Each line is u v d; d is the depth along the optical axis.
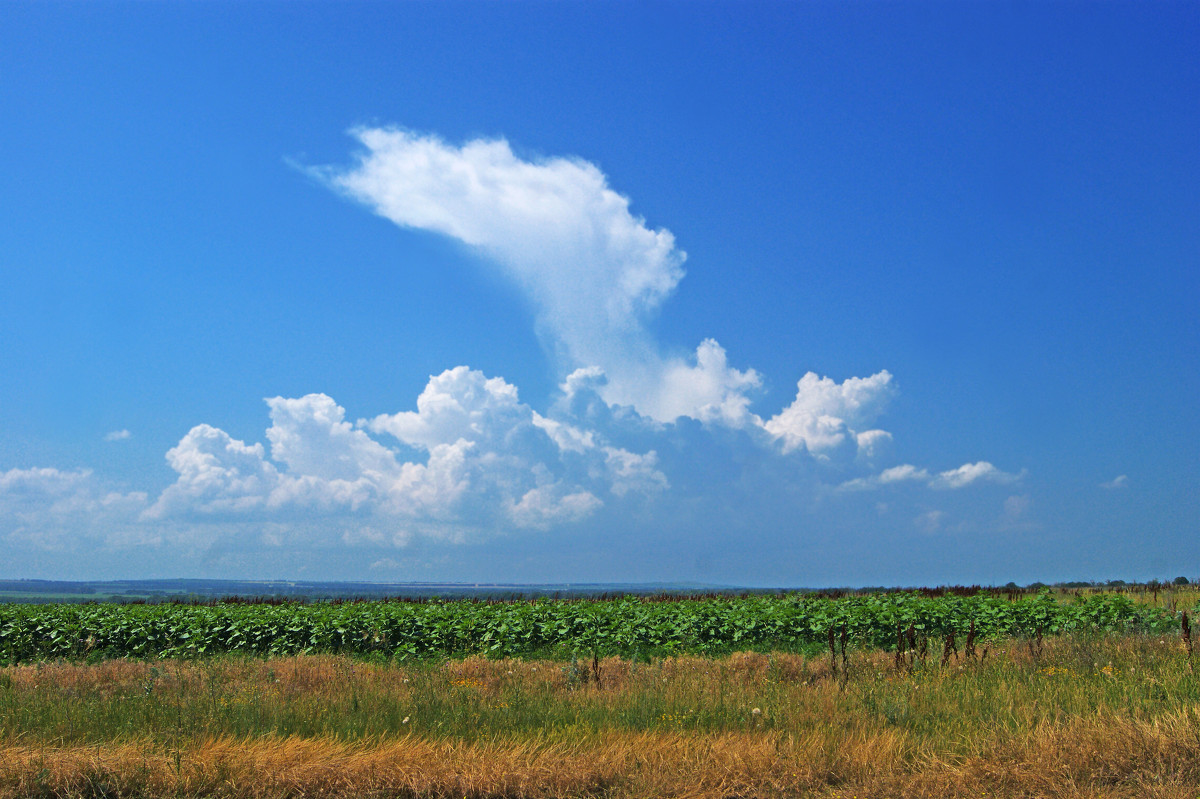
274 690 10.96
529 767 7.11
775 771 7.12
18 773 6.88
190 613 23.62
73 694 10.85
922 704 9.46
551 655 18.59
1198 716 7.83
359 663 15.91
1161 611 20.75
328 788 6.82
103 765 7.04
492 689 11.80
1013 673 11.16
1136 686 9.80
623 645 19.23
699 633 19.81
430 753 7.43
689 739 7.97
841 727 8.43
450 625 20.05
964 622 21.08
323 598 33.75
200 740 7.89
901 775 7.05
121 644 22.31
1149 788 6.41
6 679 12.22
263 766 7.07
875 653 14.72
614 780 7.03
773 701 9.82
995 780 6.82
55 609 26.83
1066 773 6.81
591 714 9.20
